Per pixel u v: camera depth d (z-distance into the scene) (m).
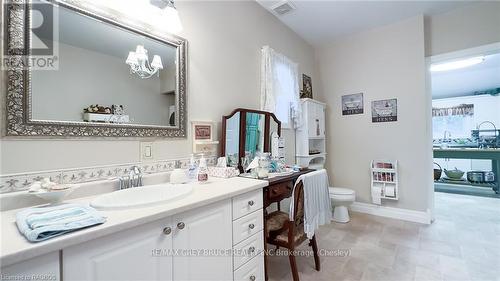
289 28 2.98
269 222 1.73
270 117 2.41
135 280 0.85
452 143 5.22
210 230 1.14
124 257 0.81
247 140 2.13
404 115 2.87
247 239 1.38
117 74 1.31
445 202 3.57
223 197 1.17
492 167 4.45
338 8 2.56
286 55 2.90
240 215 1.32
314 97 3.61
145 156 1.41
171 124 1.57
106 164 1.24
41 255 0.63
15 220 0.82
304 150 2.93
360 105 3.22
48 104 1.05
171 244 0.97
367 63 3.15
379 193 2.94
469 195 3.97
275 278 1.71
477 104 5.13
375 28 3.05
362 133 3.21
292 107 2.84
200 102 1.78
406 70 2.85
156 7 1.45
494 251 2.02
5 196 0.92
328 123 3.51
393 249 2.10
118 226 0.77
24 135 0.98
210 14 1.88
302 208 1.66
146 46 1.45
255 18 2.38
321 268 1.83
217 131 1.92
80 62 1.16
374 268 1.81
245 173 1.92
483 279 1.63
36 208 0.90
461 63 3.61
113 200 1.10
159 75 1.51
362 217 2.99
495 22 2.43
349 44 3.30
